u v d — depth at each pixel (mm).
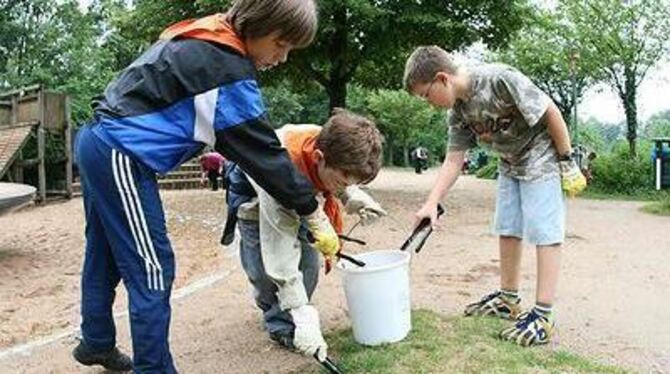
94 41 26234
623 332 3207
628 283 4285
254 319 3490
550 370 2520
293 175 2260
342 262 2963
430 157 35562
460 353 2662
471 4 10789
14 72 24031
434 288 4031
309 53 11102
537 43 17781
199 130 2211
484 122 2982
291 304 2516
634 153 15305
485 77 2908
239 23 2227
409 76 2977
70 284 5145
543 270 2953
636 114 15992
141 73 2242
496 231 3250
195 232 7359
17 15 26422
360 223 3041
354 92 31922
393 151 35938
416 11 10297
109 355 2738
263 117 2213
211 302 3875
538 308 2965
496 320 3150
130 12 11969
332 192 2676
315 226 2389
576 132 17047
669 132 19406
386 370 2531
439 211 3066
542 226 2936
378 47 11141
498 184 3250
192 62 2178
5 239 7391
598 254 5418
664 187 13164
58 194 11961
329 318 3355
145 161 2213
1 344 3598
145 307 2275
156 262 2295
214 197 11375
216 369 2783
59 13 26562
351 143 2449
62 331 3713
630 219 8328
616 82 16016
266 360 2852
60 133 11922
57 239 7340
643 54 15680
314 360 2793
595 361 2750
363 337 2801
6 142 10797
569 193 3002
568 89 18609
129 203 2232
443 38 10938
